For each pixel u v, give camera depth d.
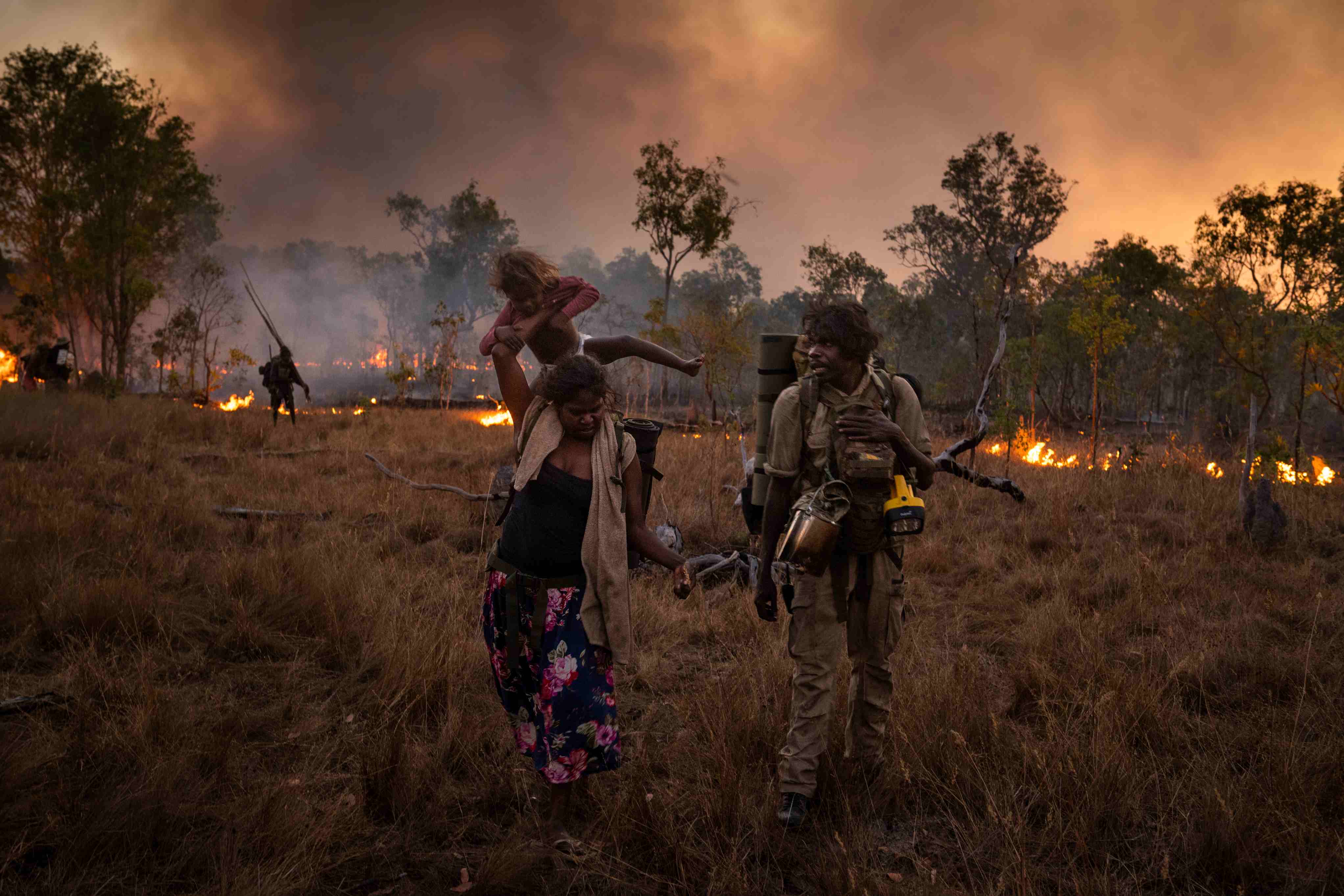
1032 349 15.15
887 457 2.88
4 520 6.18
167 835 2.67
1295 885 2.50
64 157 31.66
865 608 3.07
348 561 5.72
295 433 15.30
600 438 2.83
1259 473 10.46
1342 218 21.77
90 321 35.50
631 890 2.58
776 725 3.50
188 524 6.80
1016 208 33.25
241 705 3.79
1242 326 19.03
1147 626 4.99
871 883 2.48
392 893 2.55
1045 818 2.95
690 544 7.05
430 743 3.47
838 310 2.96
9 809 2.69
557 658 2.79
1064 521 7.55
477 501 8.31
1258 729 3.50
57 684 3.83
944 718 3.48
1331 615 5.02
